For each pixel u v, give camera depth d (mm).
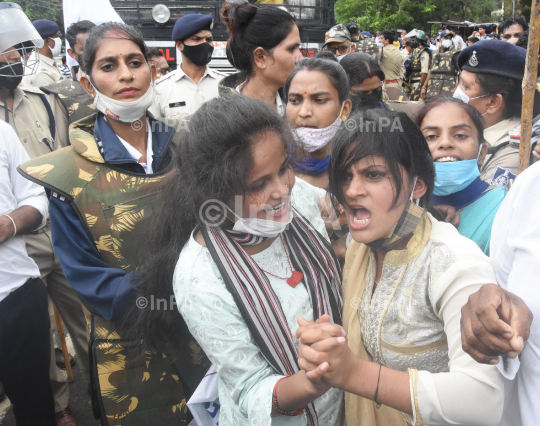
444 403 1003
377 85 2754
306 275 1313
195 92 3990
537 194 1042
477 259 1106
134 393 1771
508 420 1173
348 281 1381
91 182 1720
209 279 1168
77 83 3150
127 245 1740
